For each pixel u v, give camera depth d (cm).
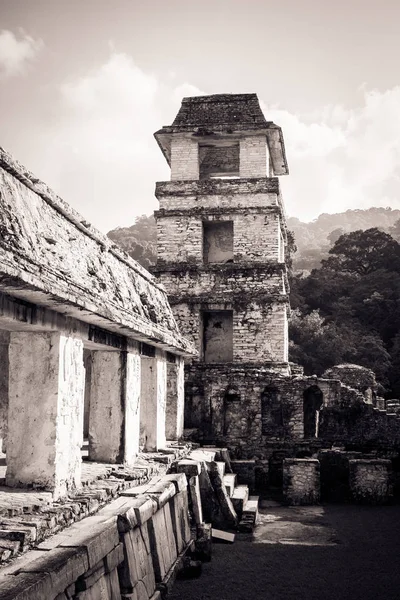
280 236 2441
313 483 1667
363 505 1656
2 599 531
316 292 4966
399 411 2048
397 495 1811
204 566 1098
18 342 944
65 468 941
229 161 2523
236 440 1973
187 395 2036
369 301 4578
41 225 945
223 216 2328
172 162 2392
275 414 2020
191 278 2308
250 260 2294
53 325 921
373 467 1686
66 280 894
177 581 1010
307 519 1484
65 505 831
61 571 622
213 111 2411
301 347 4006
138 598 822
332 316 4609
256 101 2412
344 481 1781
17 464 916
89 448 1245
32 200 949
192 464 1293
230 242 2420
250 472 1770
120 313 1098
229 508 1372
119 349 1246
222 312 2384
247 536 1316
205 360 2367
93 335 1084
